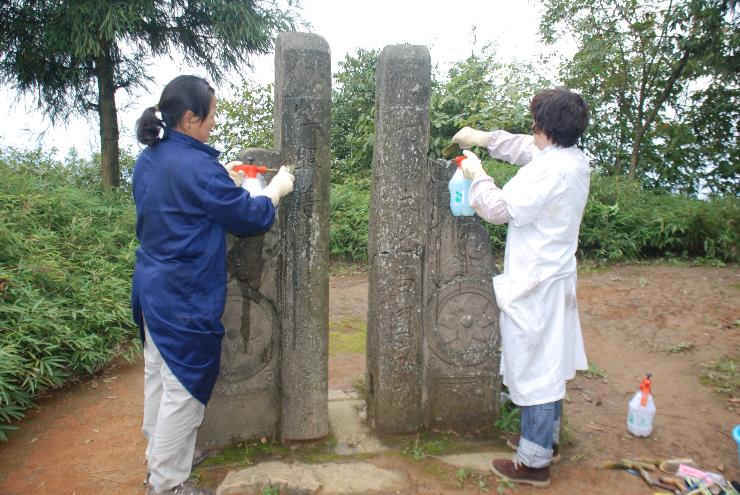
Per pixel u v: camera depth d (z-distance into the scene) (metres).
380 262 2.82
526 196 2.36
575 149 2.51
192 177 2.10
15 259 4.31
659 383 3.81
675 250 6.83
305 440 2.85
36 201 5.24
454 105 8.14
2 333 3.51
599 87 8.59
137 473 2.67
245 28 7.38
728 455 2.92
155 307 2.13
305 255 2.71
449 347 2.96
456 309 2.95
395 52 2.67
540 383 2.43
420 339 2.91
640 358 4.24
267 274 2.71
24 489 2.55
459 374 3.00
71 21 6.62
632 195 7.18
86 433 3.08
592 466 2.76
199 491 2.40
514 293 2.43
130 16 6.59
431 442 2.91
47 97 7.66
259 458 2.73
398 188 2.77
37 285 4.20
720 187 8.30
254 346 2.75
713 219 6.55
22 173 6.39
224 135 9.93
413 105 2.71
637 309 5.11
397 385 2.90
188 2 7.41
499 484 2.55
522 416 2.52
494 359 3.02
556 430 2.74
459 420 3.05
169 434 2.24
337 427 3.04
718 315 4.81
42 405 3.44
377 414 2.94
